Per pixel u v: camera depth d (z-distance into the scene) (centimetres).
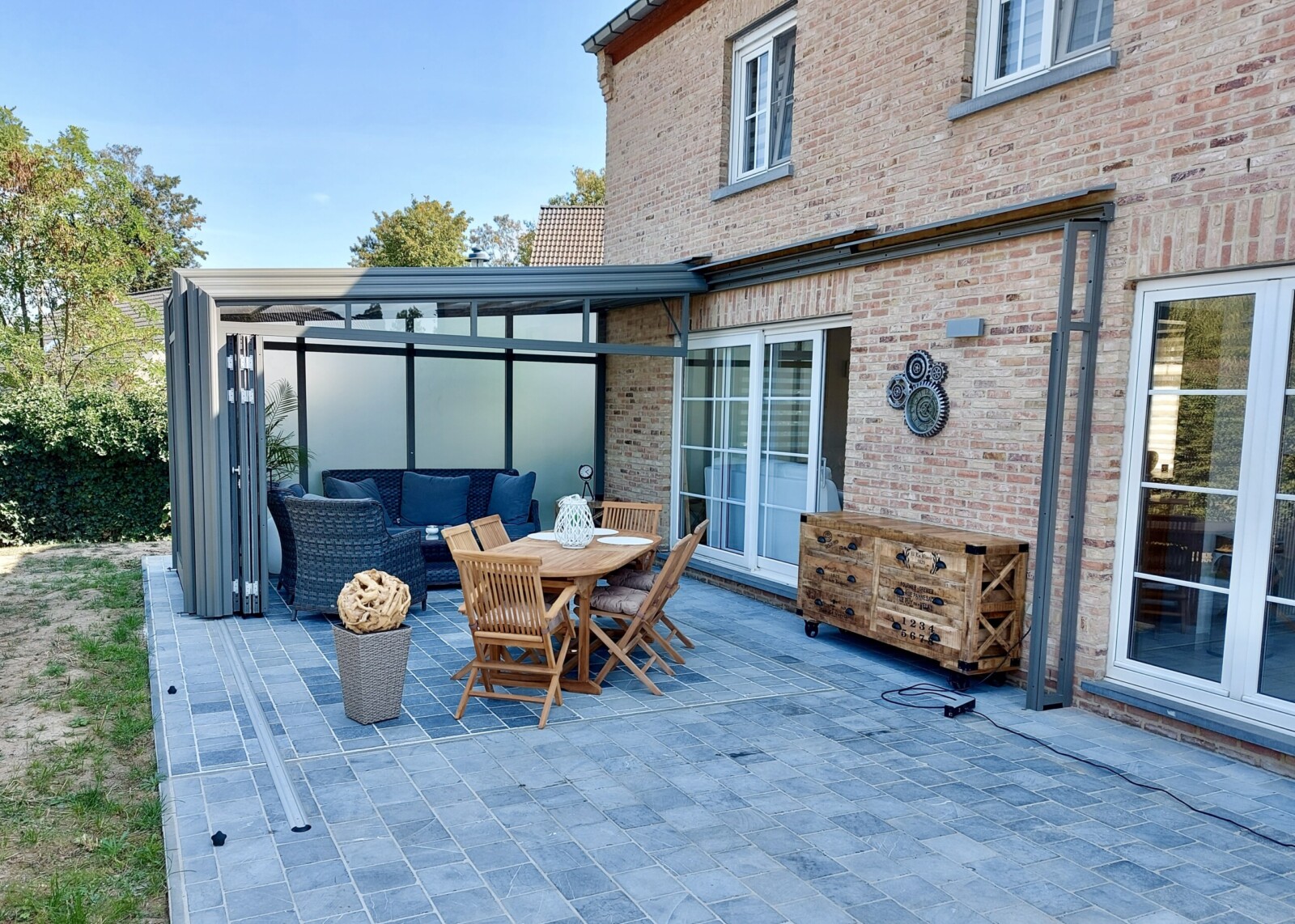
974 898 305
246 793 380
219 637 647
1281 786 405
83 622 702
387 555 691
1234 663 439
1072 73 498
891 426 642
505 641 488
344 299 720
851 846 341
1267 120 409
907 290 625
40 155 1440
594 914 290
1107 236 486
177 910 288
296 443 1011
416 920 285
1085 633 506
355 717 471
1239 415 434
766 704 515
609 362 1083
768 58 808
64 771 416
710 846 340
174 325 751
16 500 1092
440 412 1054
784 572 782
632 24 958
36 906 301
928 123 607
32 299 1504
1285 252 401
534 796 382
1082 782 407
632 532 704
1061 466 509
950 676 545
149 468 1139
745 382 830
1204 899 307
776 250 730
